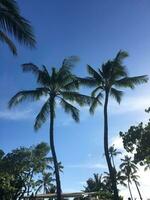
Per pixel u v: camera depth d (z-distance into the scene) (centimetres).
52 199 5003
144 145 3073
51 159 4888
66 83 3491
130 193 8800
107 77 3609
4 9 1606
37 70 3456
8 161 4566
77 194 4891
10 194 4428
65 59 3491
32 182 4650
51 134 3331
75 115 3469
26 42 1598
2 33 1662
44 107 3472
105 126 3459
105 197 5322
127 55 3638
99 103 3678
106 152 3347
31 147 4794
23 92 3416
